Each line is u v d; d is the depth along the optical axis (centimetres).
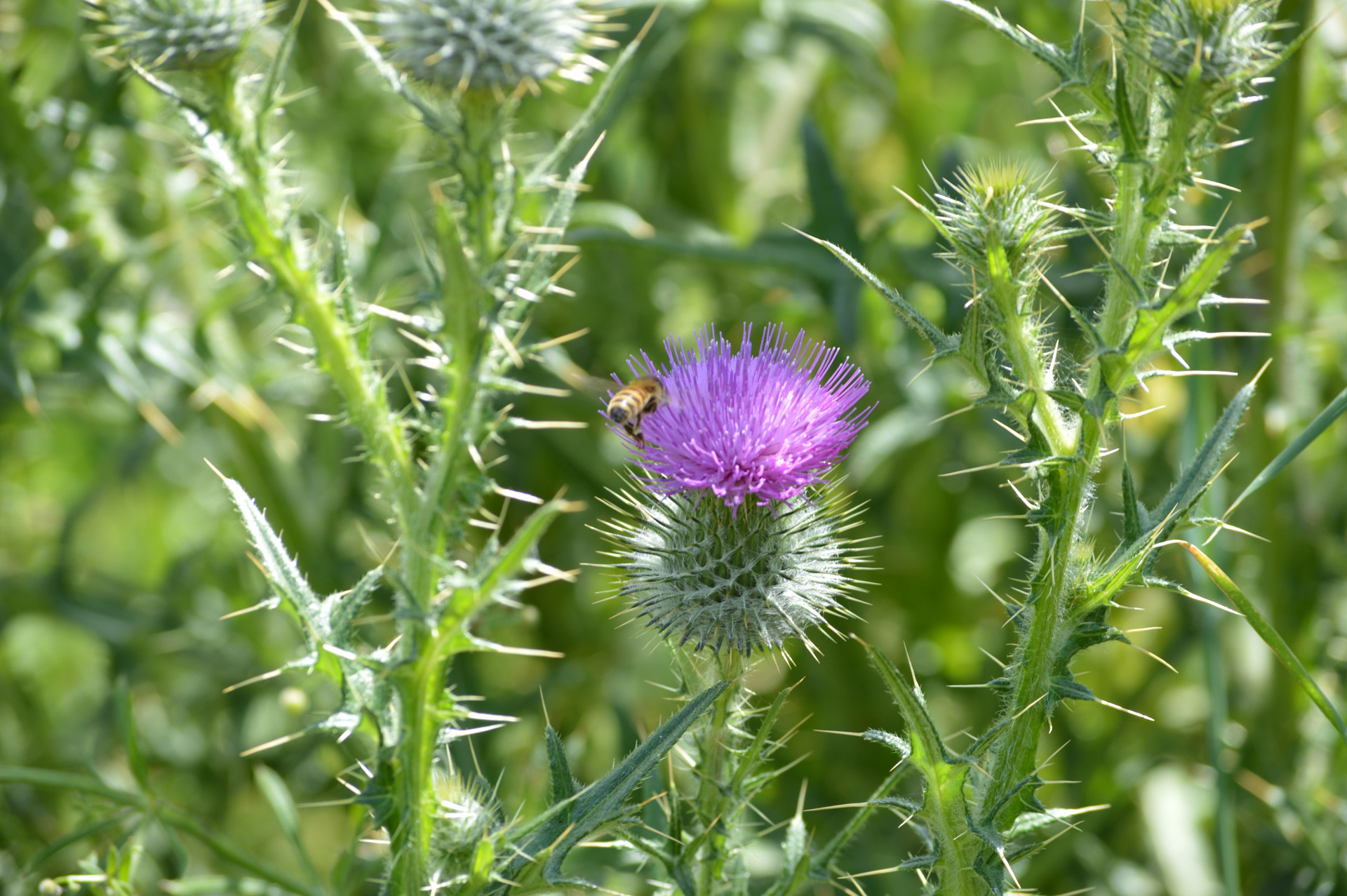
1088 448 415
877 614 933
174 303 830
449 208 358
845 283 757
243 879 581
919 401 786
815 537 495
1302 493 727
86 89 765
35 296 792
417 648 386
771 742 483
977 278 424
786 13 961
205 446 1059
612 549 950
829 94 1122
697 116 991
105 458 1069
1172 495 432
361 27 920
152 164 805
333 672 384
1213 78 377
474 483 385
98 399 931
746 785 448
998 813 425
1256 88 699
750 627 467
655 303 970
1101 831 827
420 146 933
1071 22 829
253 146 387
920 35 1103
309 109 927
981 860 413
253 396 784
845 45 980
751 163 1108
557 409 927
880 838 802
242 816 926
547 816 389
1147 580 412
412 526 401
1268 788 716
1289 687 735
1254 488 465
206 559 882
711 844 442
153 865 849
